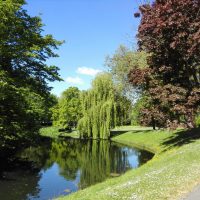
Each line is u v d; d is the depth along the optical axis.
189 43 26.86
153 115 30.41
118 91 67.69
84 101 69.75
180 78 30.31
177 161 19.66
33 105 29.91
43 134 99.19
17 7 23.77
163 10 27.77
